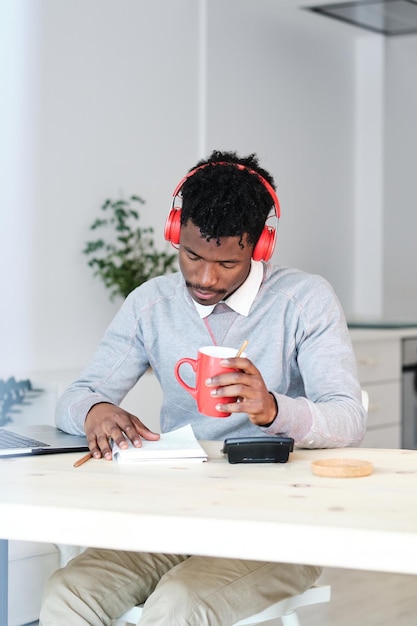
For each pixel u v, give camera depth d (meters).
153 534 1.24
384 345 4.70
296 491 1.38
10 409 3.43
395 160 5.79
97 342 4.19
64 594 1.68
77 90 4.06
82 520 1.27
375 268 5.68
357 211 5.72
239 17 4.81
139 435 1.75
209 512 1.25
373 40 5.61
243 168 1.84
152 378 3.67
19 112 3.84
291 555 1.18
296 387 2.04
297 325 1.97
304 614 3.07
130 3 4.27
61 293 4.03
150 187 4.40
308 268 5.33
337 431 1.73
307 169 5.30
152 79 4.39
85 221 4.11
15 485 1.44
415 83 5.95
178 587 1.58
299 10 5.05
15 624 2.85
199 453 1.65
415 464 1.60
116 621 1.73
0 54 3.77
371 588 3.37
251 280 1.97
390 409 4.75
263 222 1.86
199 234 1.77
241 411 1.61
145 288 2.08
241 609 1.63
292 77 5.17
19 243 3.86
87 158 4.11
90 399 1.88
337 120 5.53
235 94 4.81
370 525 1.17
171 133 4.50
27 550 2.87
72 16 4.02
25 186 3.87
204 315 1.98
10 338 3.84
